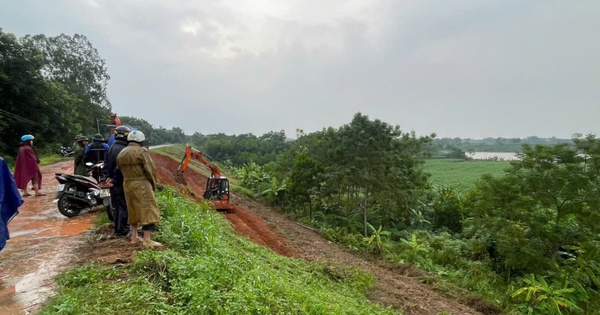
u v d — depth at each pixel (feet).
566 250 56.90
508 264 53.01
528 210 55.52
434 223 86.28
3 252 20.27
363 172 69.10
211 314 14.25
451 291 45.21
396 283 43.96
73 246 21.17
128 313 13.44
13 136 96.43
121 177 21.50
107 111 182.80
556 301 42.32
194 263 17.47
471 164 281.33
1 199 17.13
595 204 51.47
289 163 96.73
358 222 73.56
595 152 53.36
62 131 111.86
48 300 14.64
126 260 17.89
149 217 19.42
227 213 50.90
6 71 93.91
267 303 17.08
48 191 38.50
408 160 76.59
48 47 163.22
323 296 24.31
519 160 58.90
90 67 173.78
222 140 224.94
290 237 57.00
